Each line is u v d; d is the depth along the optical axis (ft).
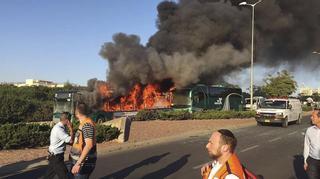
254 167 40.70
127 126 61.72
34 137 51.75
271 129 90.27
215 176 11.23
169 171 38.11
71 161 22.61
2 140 48.80
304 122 117.70
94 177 35.14
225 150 11.34
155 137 67.77
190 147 57.06
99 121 95.76
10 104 109.81
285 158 46.80
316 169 24.27
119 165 41.37
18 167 39.04
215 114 117.39
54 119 92.68
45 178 26.99
